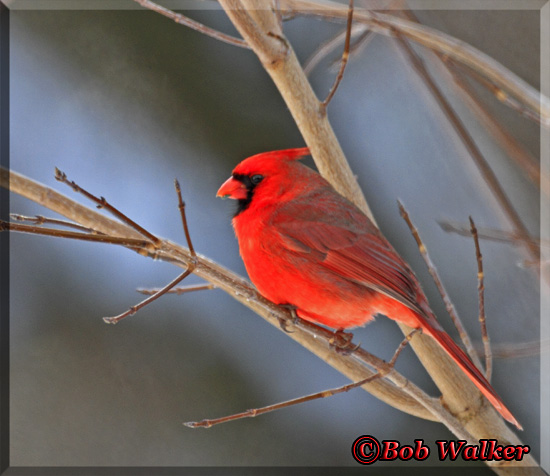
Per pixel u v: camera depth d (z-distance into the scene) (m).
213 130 9.68
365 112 10.03
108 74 9.70
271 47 6.39
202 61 9.82
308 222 6.06
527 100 6.05
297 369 8.93
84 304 8.90
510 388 8.44
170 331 8.90
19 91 9.45
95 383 8.52
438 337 5.79
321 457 8.50
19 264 8.81
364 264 6.01
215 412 8.54
